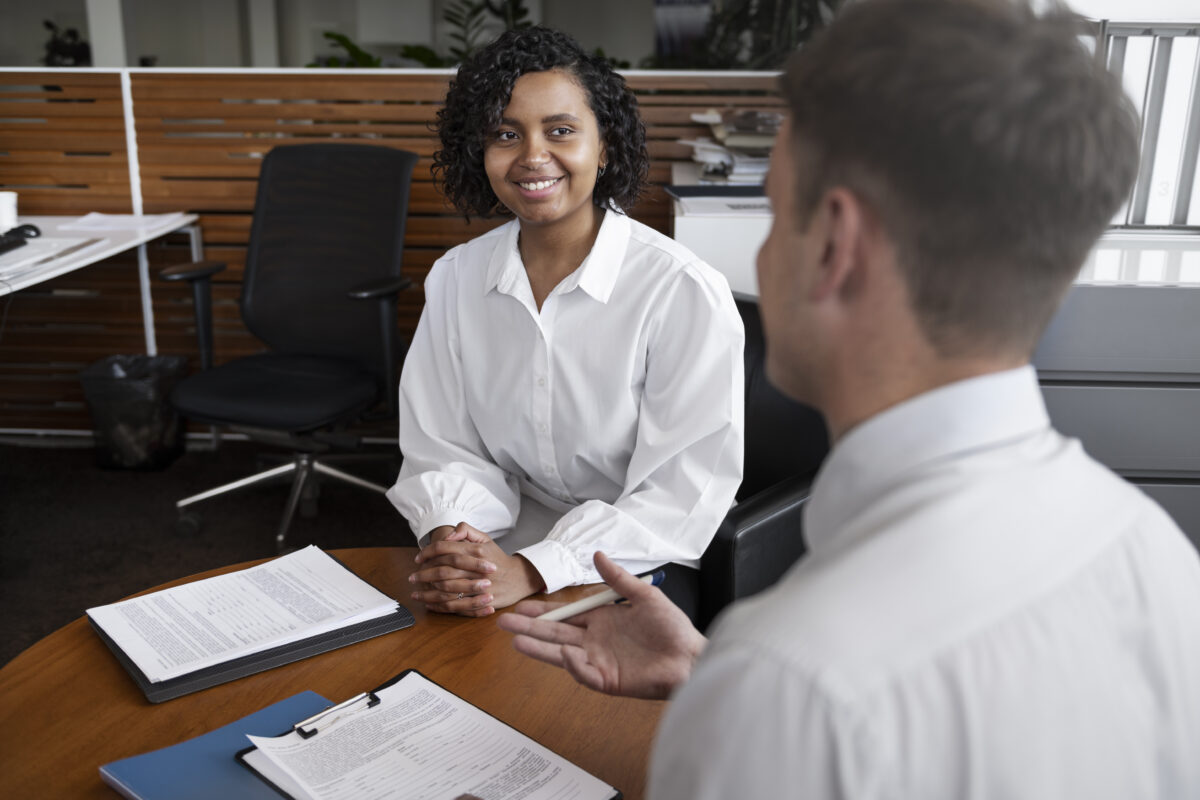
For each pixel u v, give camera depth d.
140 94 3.33
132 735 0.99
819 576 0.46
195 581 1.27
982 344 0.49
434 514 1.45
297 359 3.03
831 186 0.49
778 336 0.54
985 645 0.43
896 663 0.42
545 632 0.93
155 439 3.39
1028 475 0.48
